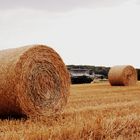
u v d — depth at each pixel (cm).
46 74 1196
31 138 728
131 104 1431
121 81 2886
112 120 894
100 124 825
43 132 779
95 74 5662
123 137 810
